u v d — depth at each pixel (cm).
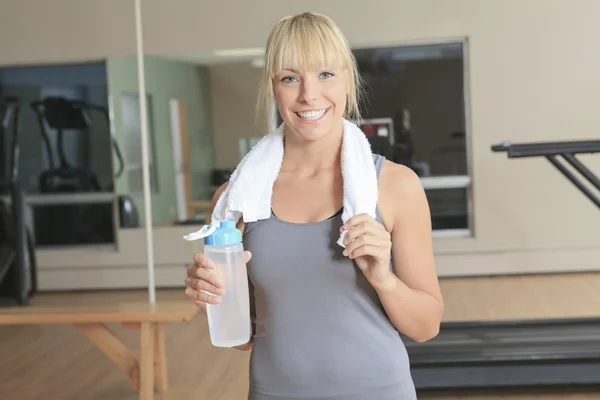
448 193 671
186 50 671
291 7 662
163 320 356
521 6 648
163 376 392
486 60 654
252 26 665
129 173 682
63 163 693
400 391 146
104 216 695
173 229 680
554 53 650
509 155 420
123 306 378
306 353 145
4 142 691
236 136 677
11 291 621
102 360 458
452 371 365
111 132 681
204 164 681
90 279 688
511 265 664
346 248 134
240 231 149
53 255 690
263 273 146
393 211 149
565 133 655
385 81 666
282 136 156
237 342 139
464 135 665
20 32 682
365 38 659
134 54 674
